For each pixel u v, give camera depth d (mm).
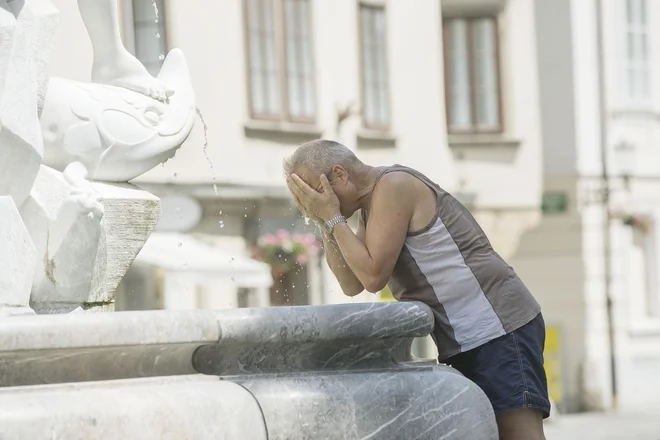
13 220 7746
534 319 8039
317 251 38281
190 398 6758
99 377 6746
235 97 39188
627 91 48312
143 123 9227
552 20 47469
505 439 8000
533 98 47094
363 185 8078
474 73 46594
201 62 38344
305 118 41156
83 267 8492
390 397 7453
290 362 7441
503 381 7918
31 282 7887
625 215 47438
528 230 46969
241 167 39031
